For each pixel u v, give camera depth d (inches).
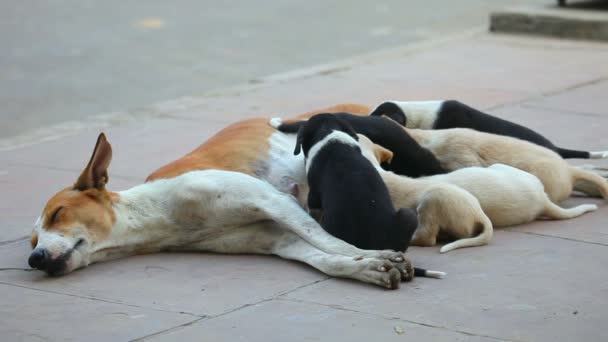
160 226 372.2
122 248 369.7
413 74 743.1
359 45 1012.5
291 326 302.5
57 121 721.6
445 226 368.2
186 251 380.8
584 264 348.8
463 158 414.6
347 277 340.8
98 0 1343.5
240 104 661.3
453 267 348.8
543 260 353.4
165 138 573.0
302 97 676.1
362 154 370.6
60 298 331.6
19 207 442.9
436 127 457.1
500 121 456.8
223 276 349.4
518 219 387.2
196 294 332.5
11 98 804.6
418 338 291.1
